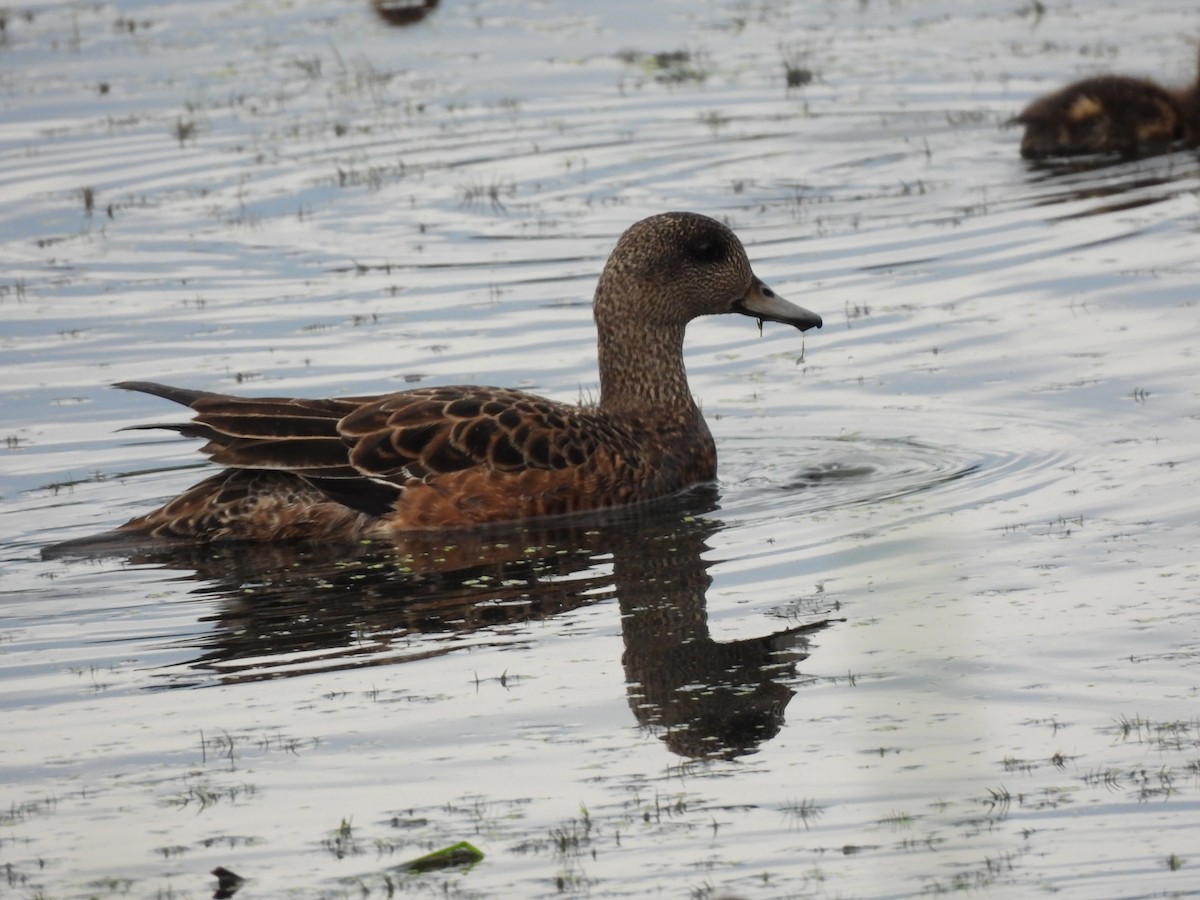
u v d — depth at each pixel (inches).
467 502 529.7
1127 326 668.1
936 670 408.2
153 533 526.0
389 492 526.9
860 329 700.0
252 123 1067.9
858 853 333.7
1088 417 585.3
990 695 393.4
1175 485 519.8
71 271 815.7
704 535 517.0
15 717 409.4
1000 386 623.2
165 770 380.2
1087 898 315.9
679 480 561.0
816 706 395.2
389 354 691.4
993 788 354.0
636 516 539.2
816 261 791.7
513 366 671.8
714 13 1322.6
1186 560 462.3
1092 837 334.3
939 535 498.3
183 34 1289.4
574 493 539.2
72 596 485.4
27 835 354.9
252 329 729.0
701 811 352.5
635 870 332.2
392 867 336.8
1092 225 809.5
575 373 660.7
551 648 435.5
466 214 892.0
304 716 403.2
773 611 451.8
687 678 413.7
